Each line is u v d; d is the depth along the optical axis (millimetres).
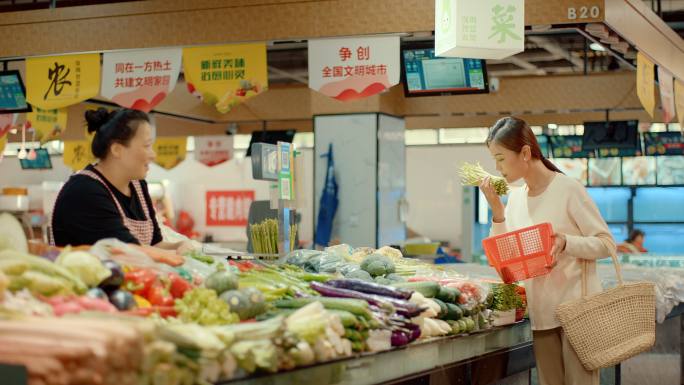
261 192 17828
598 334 4328
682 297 6707
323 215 11766
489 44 5215
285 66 14047
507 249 4387
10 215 2984
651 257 8008
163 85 7672
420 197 16891
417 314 3564
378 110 11656
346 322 3162
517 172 4508
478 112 12695
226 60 7504
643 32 7719
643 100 7957
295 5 7215
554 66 14438
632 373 6500
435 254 11836
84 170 3857
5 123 12445
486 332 4398
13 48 8078
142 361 2225
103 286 2906
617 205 15930
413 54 7812
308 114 14531
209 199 18047
